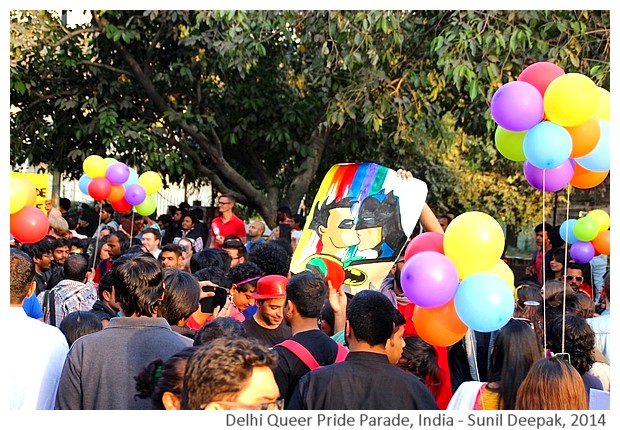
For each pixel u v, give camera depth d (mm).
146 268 3338
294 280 3512
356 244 5121
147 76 11602
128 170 7043
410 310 4586
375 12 8602
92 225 11844
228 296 4680
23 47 11195
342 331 4020
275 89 12523
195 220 10820
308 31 9750
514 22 8906
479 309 3176
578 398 2963
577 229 6715
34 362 3369
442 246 3500
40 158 12250
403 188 5113
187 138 12938
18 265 3490
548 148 3854
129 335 3268
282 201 13023
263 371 2266
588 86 3811
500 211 17141
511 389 3148
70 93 11508
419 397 2979
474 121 11422
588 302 4988
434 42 8703
